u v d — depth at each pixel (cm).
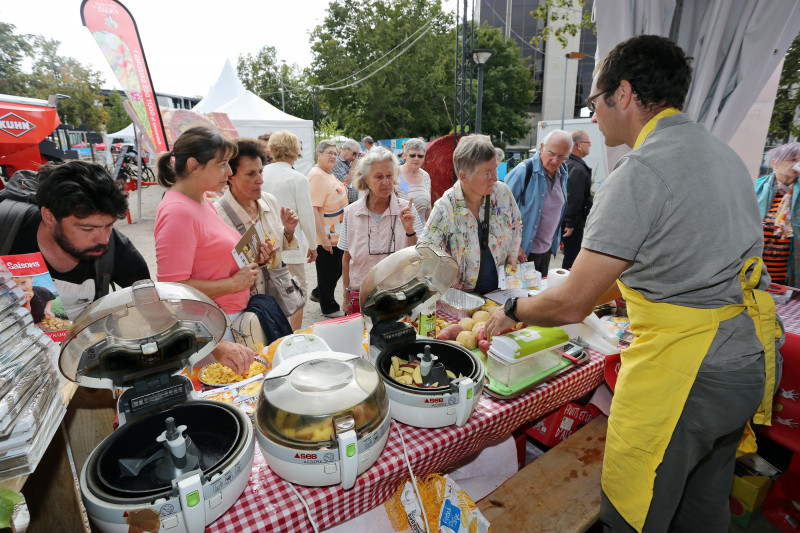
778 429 183
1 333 60
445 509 115
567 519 133
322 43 2791
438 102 2636
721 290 103
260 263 190
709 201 98
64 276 153
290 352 115
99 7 504
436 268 134
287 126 1030
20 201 146
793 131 446
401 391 111
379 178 248
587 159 1079
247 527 88
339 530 105
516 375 138
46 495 81
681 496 126
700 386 105
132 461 84
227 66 1168
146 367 95
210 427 97
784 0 201
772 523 194
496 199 230
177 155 166
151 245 727
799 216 276
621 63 110
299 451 86
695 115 228
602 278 105
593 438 169
